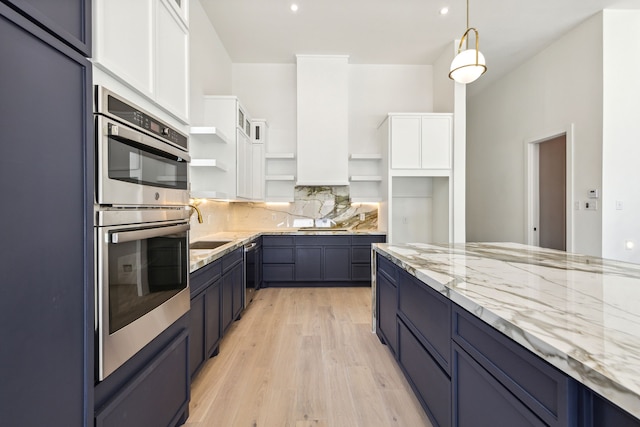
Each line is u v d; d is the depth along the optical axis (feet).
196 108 10.52
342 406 5.88
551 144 15.33
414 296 5.77
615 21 11.26
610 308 3.17
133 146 3.83
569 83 12.66
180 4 5.72
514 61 15.20
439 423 4.66
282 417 5.58
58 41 2.76
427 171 13.82
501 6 11.12
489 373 3.38
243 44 13.87
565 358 2.21
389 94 15.99
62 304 2.80
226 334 9.18
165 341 4.72
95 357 3.21
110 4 3.56
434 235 15.98
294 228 15.79
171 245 4.81
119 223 3.54
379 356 7.82
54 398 2.71
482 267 5.29
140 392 3.97
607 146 11.17
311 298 12.88
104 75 3.51
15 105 2.36
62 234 2.81
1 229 2.26
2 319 2.26
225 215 14.25
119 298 3.53
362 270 14.42
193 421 5.47
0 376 2.24
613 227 11.17
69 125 2.90
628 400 1.78
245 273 10.76
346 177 14.69
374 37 13.34
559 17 11.73
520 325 2.71
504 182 16.93
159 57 4.78
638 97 11.22
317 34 13.10
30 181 2.49
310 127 14.67
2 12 2.23
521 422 2.87
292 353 7.98
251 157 13.92
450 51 13.92
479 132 19.36
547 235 15.33
